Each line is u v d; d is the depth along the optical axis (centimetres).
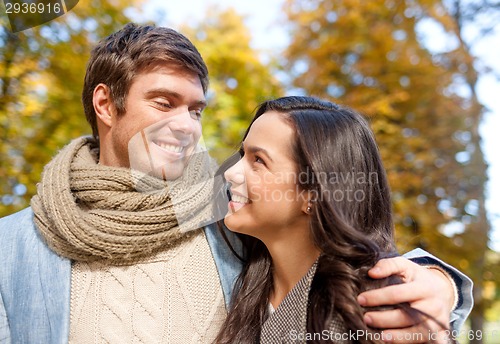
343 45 424
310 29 448
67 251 92
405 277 75
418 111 405
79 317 90
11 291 93
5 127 267
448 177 371
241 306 87
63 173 97
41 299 90
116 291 91
